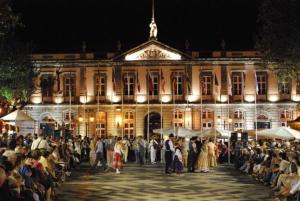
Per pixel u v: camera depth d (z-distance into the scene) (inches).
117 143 1445.6
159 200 882.8
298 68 1456.7
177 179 1258.6
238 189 1043.3
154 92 2837.1
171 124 2802.7
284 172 957.8
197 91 2817.4
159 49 2827.3
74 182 1175.6
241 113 2792.8
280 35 1406.3
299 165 878.4
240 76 2812.5
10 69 1759.4
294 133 1362.0
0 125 1341.0
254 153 1365.7
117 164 1433.3
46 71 2854.3
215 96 2785.4
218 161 1950.1
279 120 2780.5
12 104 2091.5
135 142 2010.3
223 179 1259.8
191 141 1507.1
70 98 2728.8
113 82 2780.5
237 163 1566.2
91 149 1694.1
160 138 2320.4
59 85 2731.3
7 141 902.4
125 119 2834.6
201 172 1476.4
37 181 756.6
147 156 2037.4
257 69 2797.7
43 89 2842.0
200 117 2790.4
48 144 1107.3
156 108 2817.4
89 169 1567.4
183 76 2822.3
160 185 1117.7
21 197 586.9
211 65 2817.4
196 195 949.2
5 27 1238.3
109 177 1306.6
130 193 978.1
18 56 1866.4
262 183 1158.3
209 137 1921.8
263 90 2795.3
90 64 2851.9
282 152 1067.9
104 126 2832.2
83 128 2827.3
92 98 2847.0
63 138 1697.8
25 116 1328.7
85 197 920.3
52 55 2847.0
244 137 1774.1
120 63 2839.6
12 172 608.1
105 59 2842.0
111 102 2822.3
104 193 978.1
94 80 2851.9
